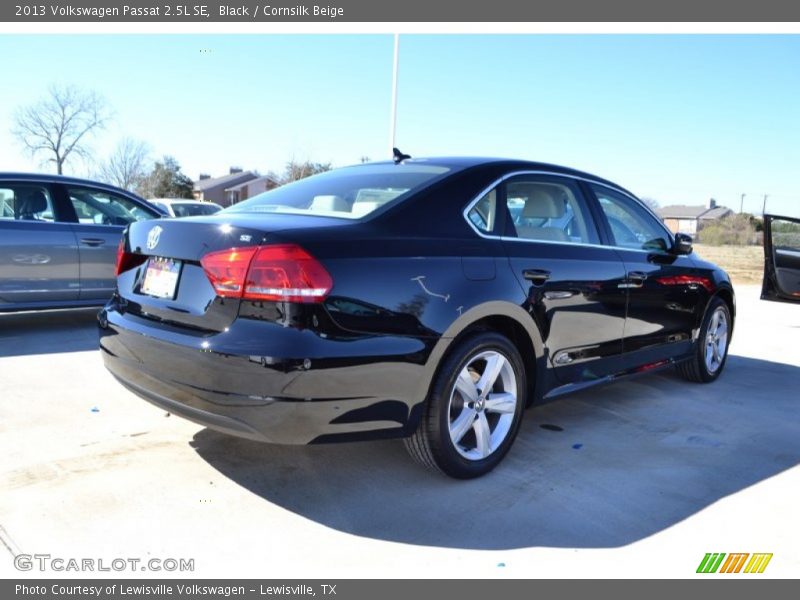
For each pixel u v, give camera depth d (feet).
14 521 8.95
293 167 133.08
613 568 8.42
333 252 8.93
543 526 9.43
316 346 8.55
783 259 25.52
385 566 8.31
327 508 9.70
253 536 8.87
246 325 8.61
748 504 10.33
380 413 9.30
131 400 14.02
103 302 21.84
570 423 14.03
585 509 9.98
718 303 17.44
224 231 9.11
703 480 11.21
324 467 11.09
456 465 10.48
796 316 33.47
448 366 10.03
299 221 9.57
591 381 13.20
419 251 9.87
